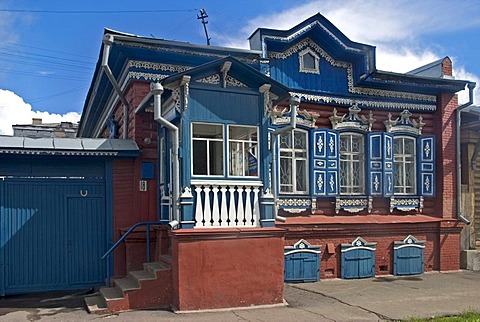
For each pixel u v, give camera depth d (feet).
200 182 25.91
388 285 33.40
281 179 35.55
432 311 25.23
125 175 32.14
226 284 25.52
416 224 38.83
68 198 31.53
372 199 38.04
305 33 36.14
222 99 26.91
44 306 26.94
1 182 30.25
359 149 38.70
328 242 35.99
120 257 31.53
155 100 25.35
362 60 37.78
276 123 35.22
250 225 26.84
